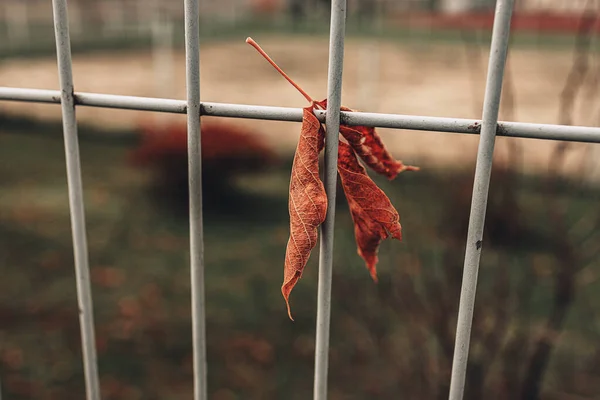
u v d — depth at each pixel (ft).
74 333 14.56
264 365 13.52
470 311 2.85
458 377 2.99
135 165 24.32
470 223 2.72
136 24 109.09
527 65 67.10
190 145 3.00
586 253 9.20
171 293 16.84
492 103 2.51
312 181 2.70
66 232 20.98
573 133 2.49
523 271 13.46
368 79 57.67
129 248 19.95
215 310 15.93
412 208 17.46
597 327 14.10
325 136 2.83
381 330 12.44
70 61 3.12
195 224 3.14
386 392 11.84
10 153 31.53
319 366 3.14
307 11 141.18
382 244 14.32
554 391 11.95
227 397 12.42
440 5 128.77
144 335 14.62
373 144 3.36
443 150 28.71
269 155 24.06
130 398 12.29
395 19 136.67
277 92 51.21
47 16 103.60
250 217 22.94
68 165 3.29
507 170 8.82
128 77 56.24
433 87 53.62
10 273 17.70
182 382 12.87
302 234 2.68
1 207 23.49
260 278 17.84
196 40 2.83
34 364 13.29
